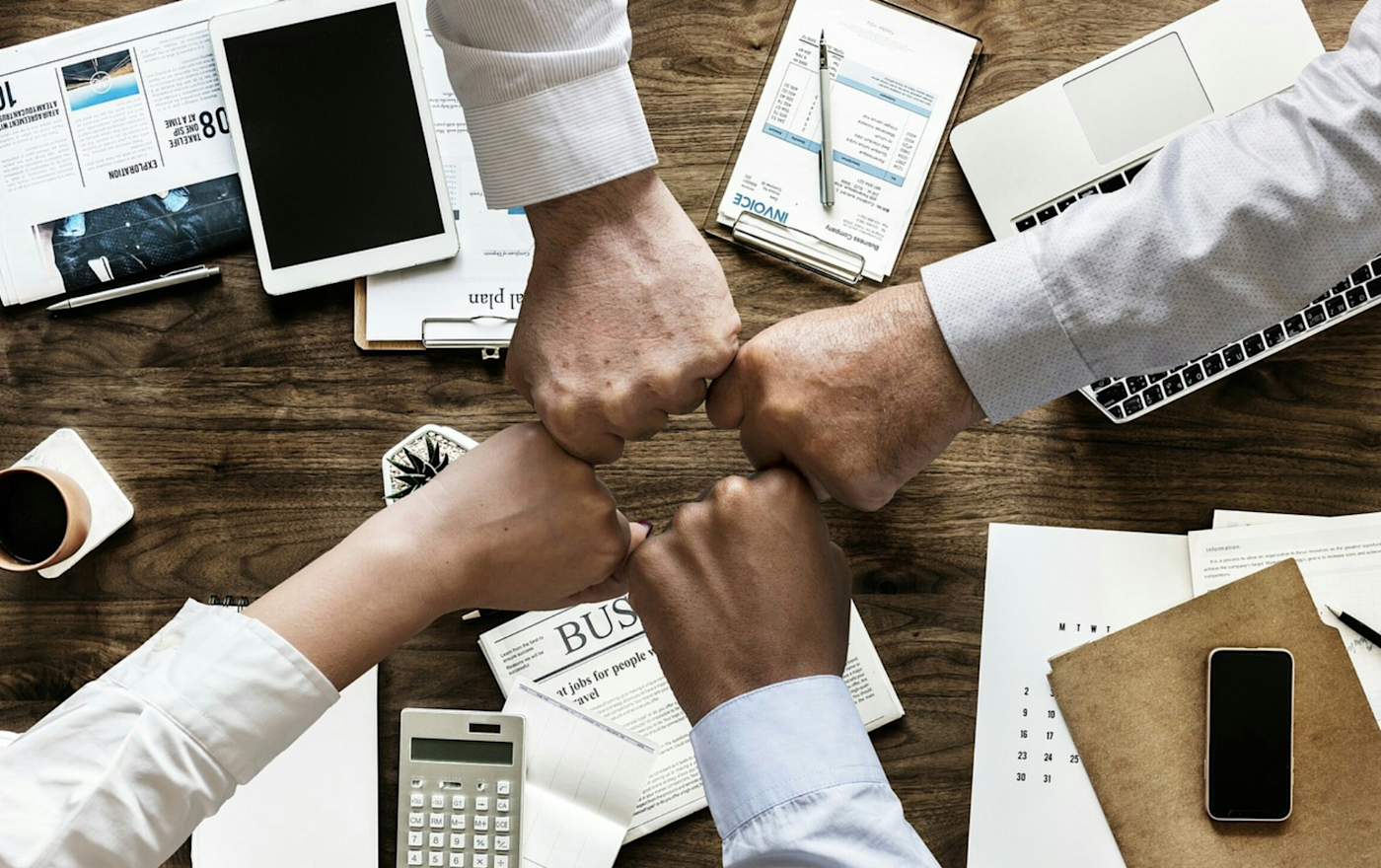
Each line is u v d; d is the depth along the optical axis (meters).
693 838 0.89
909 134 0.89
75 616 0.92
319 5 0.88
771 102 0.90
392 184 0.89
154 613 0.91
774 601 0.69
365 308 0.91
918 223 0.89
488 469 0.74
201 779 0.67
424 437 0.89
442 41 0.70
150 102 0.91
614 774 0.87
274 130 0.89
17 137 0.92
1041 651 0.88
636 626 0.90
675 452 0.90
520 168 0.71
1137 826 0.87
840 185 0.90
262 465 0.91
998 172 0.87
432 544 0.73
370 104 0.89
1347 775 0.85
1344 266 0.68
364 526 0.73
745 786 0.66
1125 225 0.68
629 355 0.73
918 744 0.89
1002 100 0.89
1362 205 0.66
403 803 0.86
